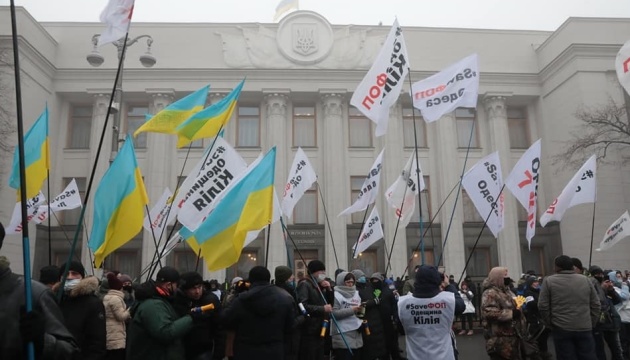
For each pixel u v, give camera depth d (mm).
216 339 5391
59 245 24516
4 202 21297
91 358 4738
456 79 8938
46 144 7359
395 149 26219
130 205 6121
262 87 26312
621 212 23062
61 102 26281
